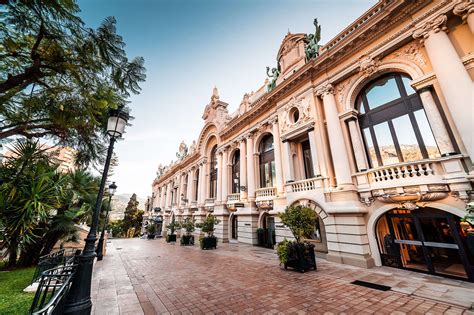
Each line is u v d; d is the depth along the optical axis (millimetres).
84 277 3730
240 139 17828
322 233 10586
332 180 9906
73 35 4699
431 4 7555
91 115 5781
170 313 4367
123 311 4430
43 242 9719
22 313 4195
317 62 10992
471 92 6207
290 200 11242
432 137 7465
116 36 4883
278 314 4219
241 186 16250
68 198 9719
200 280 6703
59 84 5777
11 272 8109
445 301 4598
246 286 5969
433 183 6535
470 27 6598
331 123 10102
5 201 5930
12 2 4062
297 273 7168
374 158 8961
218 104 22609
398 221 7801
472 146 5973
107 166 4723
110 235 40062
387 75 9062
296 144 12867
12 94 5121
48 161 7531
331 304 4621
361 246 8008
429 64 7547
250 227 14930
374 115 9258
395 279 6285
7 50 5156
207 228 14266
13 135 6461
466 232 6145
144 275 7523
